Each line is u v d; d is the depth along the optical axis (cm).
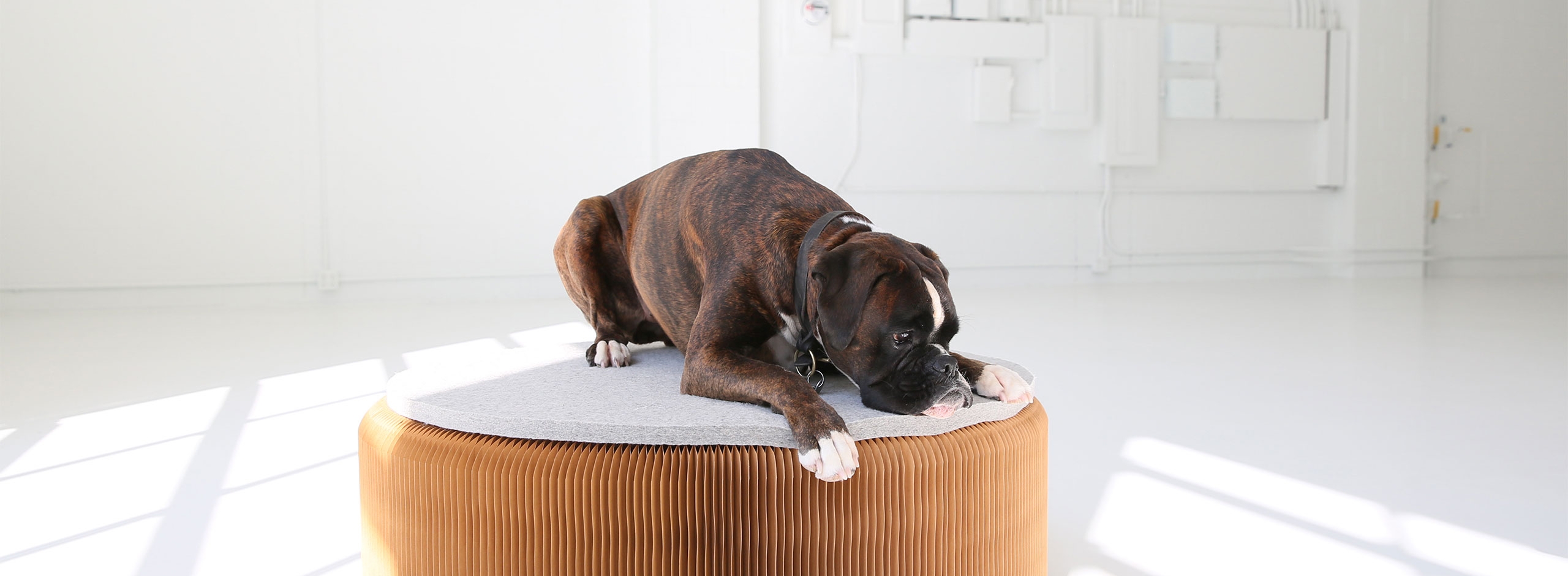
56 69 636
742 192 192
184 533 219
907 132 776
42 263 643
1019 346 472
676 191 207
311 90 672
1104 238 821
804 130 757
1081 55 790
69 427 314
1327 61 842
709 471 144
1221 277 852
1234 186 841
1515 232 910
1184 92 812
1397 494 240
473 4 695
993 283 804
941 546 154
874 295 160
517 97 707
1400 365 419
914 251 170
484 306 659
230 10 657
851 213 185
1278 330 528
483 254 712
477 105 702
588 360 218
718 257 188
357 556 206
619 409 163
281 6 664
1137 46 799
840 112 762
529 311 629
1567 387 369
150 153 653
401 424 170
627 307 236
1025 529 170
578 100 716
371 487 171
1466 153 889
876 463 148
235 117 663
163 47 649
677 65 719
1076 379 387
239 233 670
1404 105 852
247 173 668
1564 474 254
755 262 182
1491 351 456
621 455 147
